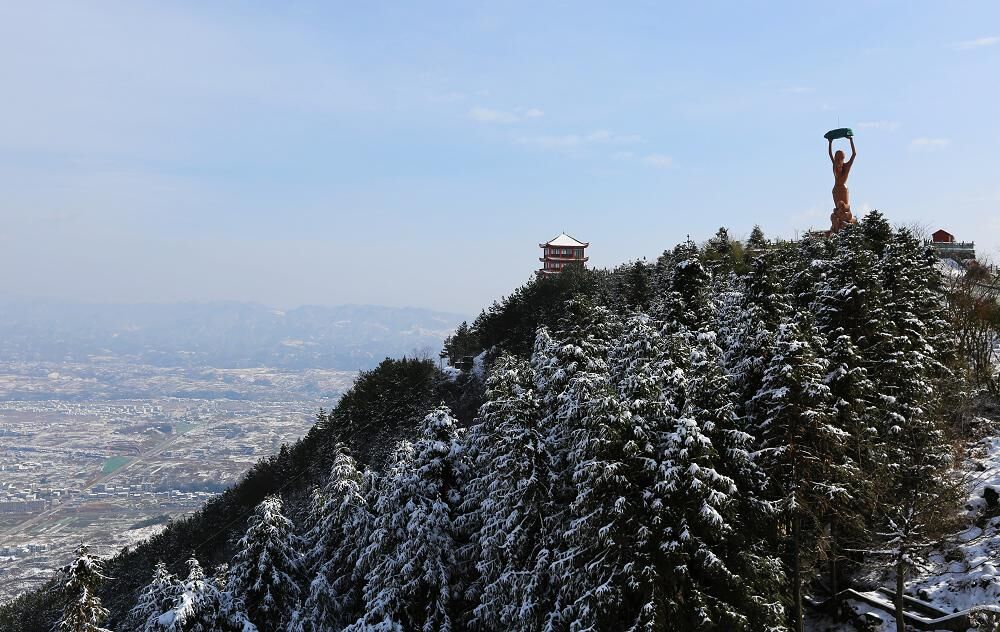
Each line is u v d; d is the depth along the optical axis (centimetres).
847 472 2247
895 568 2658
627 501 2028
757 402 2406
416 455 3089
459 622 2858
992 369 3925
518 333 7194
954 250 6600
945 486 2625
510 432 2539
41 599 7425
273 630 2905
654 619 1930
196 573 2905
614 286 6588
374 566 2958
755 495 2222
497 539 2522
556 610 2347
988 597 2298
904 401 2705
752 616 2073
